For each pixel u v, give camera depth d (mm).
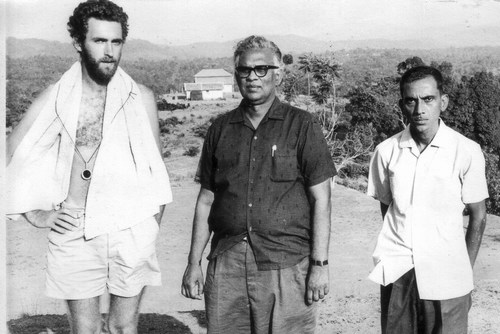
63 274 3066
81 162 3039
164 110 64000
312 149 2809
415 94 2826
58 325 5641
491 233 13688
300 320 2926
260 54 2781
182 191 25938
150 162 3164
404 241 2924
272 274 2852
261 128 2855
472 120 23422
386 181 3066
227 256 2910
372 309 6254
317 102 35625
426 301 2941
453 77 26547
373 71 36656
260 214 2824
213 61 80375
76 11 2943
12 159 3045
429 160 2895
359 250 14422
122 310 3178
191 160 37406
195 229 3127
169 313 6035
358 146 29406
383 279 2959
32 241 14328
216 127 2979
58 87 3035
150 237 3160
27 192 3037
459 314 2955
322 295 2871
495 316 5430
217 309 2963
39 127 3027
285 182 2830
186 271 3146
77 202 3070
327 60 37688
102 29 2914
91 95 3051
